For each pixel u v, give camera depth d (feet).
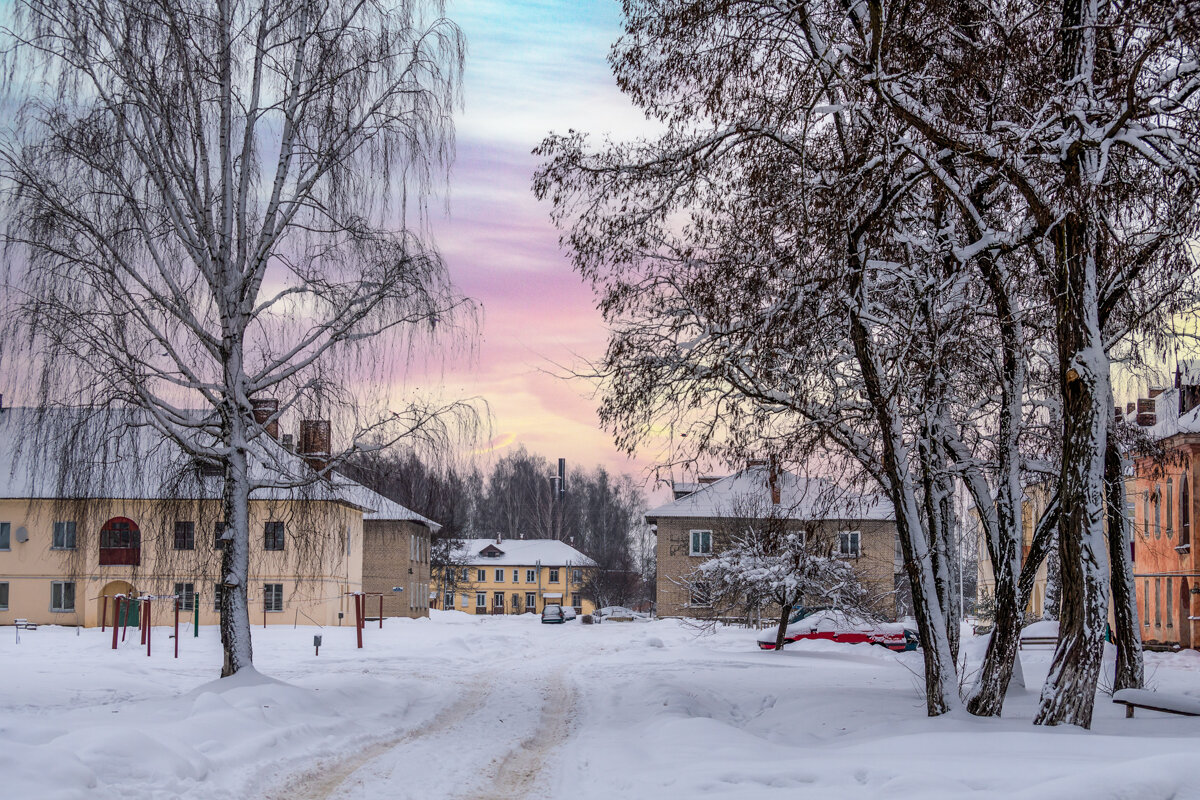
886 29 38.45
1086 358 37.63
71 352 49.03
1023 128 38.14
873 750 33.12
